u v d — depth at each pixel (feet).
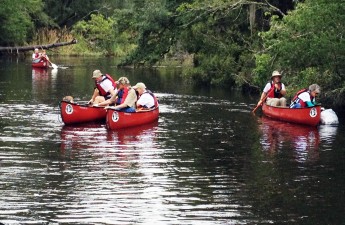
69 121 68.59
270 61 84.58
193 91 103.60
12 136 61.87
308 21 72.18
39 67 147.84
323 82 79.92
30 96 92.32
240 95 98.58
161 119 73.82
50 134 63.16
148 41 121.90
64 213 39.14
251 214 39.52
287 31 76.13
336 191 44.45
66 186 44.70
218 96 96.94
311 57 73.46
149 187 44.75
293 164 52.01
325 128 69.36
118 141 60.29
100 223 37.65
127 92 69.41
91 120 70.08
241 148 58.08
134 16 123.44
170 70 147.54
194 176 47.80
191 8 111.24
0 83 110.93
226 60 109.19
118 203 41.16
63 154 54.39
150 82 118.93
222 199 42.37
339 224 38.09
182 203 41.37
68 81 116.26
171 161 52.49
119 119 66.44
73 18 233.35
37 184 45.01
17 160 52.01
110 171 48.88
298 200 42.34
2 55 194.18
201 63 115.24
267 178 47.57
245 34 112.88
